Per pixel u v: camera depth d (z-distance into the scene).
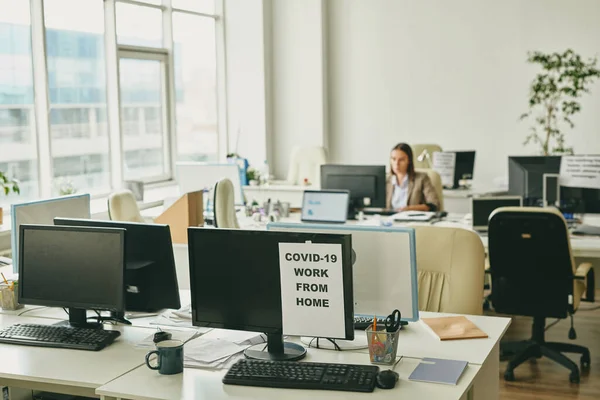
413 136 8.77
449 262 3.24
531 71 8.27
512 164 5.75
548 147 8.27
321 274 2.52
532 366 4.59
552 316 4.22
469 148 8.59
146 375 2.48
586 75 7.69
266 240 2.57
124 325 3.06
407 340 2.79
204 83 8.50
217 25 8.69
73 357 2.68
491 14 8.34
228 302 2.65
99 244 2.88
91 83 6.78
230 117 8.79
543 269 4.14
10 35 5.89
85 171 6.74
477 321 3.00
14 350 2.77
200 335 2.91
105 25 6.91
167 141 7.91
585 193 5.15
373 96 8.87
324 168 5.90
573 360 4.68
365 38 8.81
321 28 8.65
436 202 6.00
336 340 2.79
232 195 5.15
